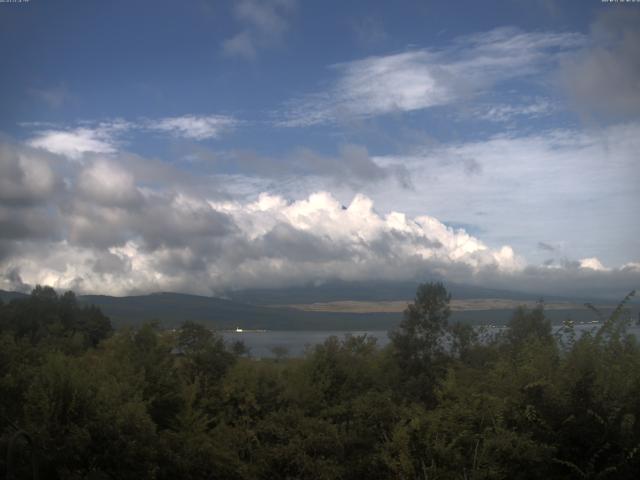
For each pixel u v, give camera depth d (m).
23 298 49.09
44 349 15.44
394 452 9.29
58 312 47.59
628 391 7.41
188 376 18.94
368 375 19.69
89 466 9.70
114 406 10.88
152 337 19.08
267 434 12.61
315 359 18.58
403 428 9.25
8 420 10.45
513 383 8.36
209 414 16.81
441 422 9.05
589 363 7.72
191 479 11.16
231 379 18.17
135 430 10.48
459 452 8.49
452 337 27.58
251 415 17.20
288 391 17.97
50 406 10.12
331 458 10.83
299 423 12.27
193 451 11.78
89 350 20.77
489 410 8.38
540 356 8.44
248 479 11.16
